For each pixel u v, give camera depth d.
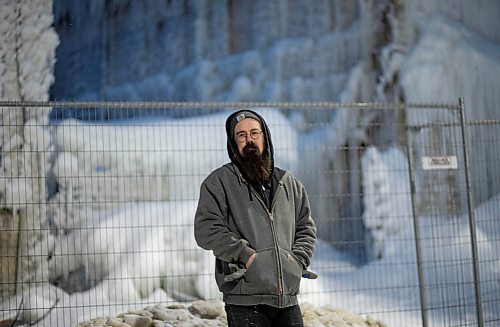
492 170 10.92
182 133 8.91
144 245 6.76
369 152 10.71
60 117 8.17
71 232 7.07
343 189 10.58
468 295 7.75
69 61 15.51
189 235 6.93
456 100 12.51
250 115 3.42
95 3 15.58
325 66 13.25
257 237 3.29
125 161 8.09
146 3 15.34
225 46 14.34
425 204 8.43
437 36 12.84
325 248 9.69
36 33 7.25
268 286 3.23
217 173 3.41
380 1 13.09
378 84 12.68
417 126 6.15
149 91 14.81
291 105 5.48
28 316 5.81
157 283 6.73
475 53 12.73
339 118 11.71
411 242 9.45
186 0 14.80
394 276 8.51
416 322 6.60
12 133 6.75
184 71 14.40
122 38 15.48
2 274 6.33
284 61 13.44
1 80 7.02
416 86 12.41
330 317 5.82
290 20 13.85
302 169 10.69
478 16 13.74
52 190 7.44
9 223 6.46
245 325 3.23
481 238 8.52
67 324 5.75
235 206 3.34
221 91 13.87
